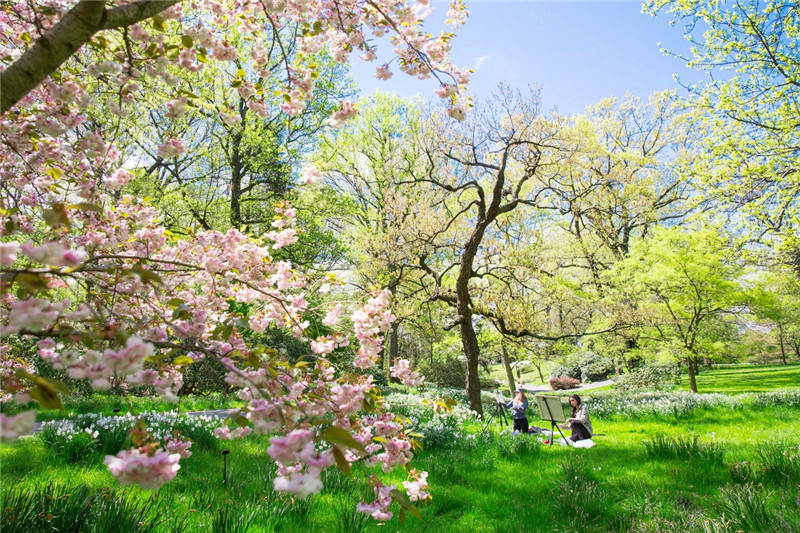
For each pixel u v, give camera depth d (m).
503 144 13.65
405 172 23.02
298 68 3.30
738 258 12.72
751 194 11.41
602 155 21.81
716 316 16.73
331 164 23.50
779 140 11.23
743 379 23.97
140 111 9.48
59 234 2.66
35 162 2.98
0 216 2.41
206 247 3.31
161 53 2.64
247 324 2.45
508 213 15.28
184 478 5.21
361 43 3.61
